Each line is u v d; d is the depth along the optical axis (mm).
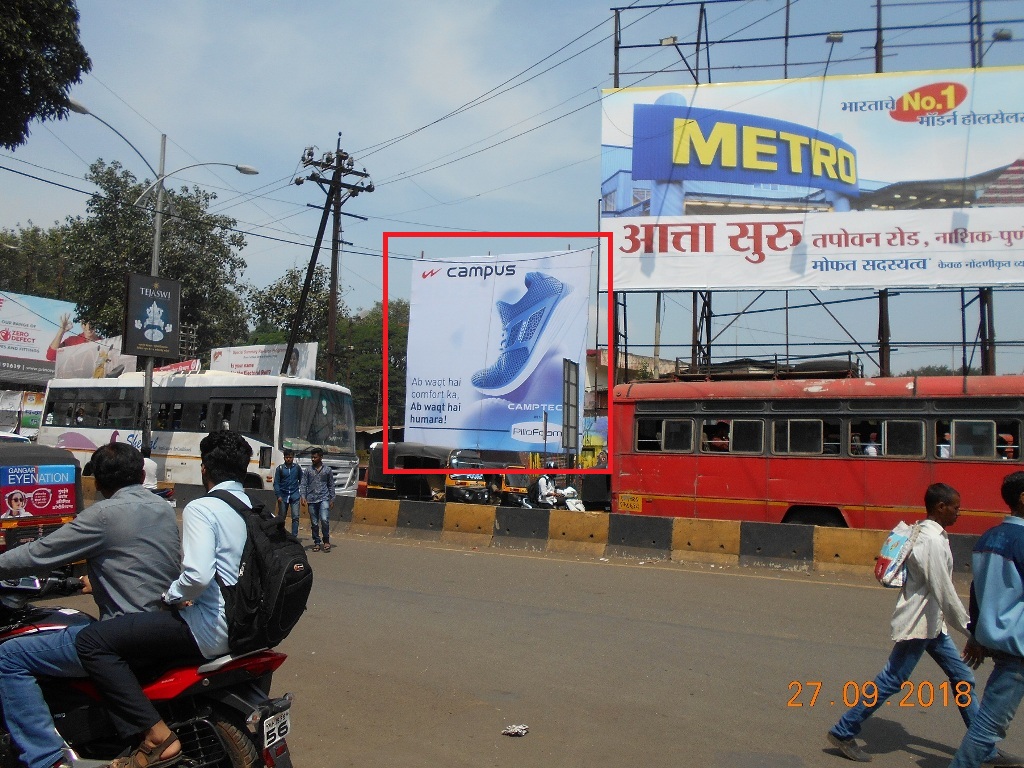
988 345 17969
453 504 15758
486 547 14984
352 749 5156
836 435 14789
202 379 23000
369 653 7422
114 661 3740
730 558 12984
